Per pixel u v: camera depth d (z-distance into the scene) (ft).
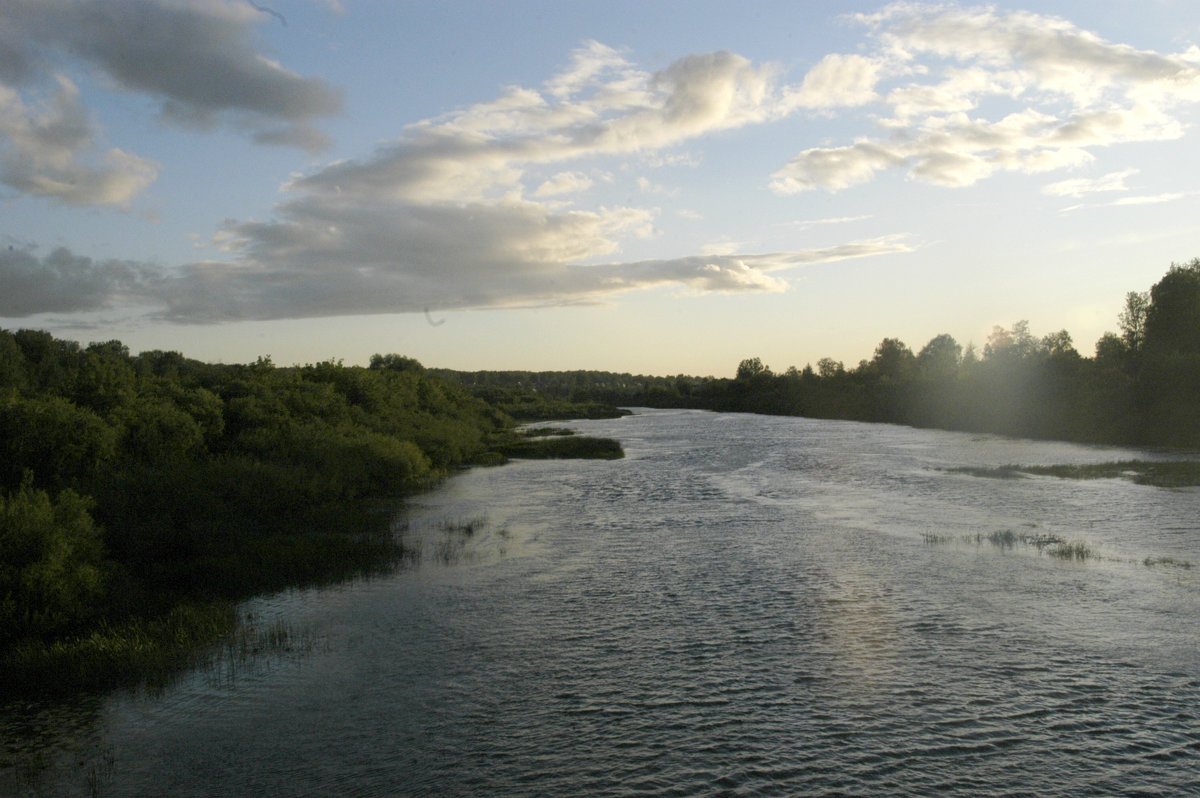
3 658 56.80
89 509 82.69
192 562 82.69
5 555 62.08
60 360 269.03
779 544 93.50
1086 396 264.31
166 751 44.45
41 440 92.12
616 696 51.11
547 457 214.69
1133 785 39.81
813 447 228.22
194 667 56.49
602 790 40.06
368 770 42.22
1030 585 73.51
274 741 45.55
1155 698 49.21
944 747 43.78
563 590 75.31
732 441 257.75
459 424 262.06
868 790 39.75
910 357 503.61
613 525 108.27
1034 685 51.42
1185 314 275.39
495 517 115.96
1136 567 78.95
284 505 111.96
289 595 74.90
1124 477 143.23
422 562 87.30
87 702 50.93
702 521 110.01
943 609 66.95
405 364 400.06
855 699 49.93
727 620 65.51
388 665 56.75
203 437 132.57
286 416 157.07
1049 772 41.11
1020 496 124.77
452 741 45.37
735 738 45.24
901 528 101.35
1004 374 325.42
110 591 69.26
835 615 66.13
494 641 61.46
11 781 41.24
